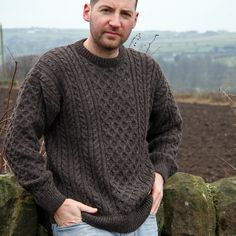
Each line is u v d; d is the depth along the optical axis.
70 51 3.15
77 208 3.02
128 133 3.19
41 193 2.99
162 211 3.69
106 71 3.18
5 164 3.95
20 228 3.30
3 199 3.27
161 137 3.56
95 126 3.10
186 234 3.71
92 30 3.12
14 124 3.02
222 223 3.83
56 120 3.15
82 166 3.11
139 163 3.25
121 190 3.12
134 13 3.18
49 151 3.16
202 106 22.39
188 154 11.42
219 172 9.62
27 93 3.03
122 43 3.18
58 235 3.12
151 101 3.42
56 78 3.06
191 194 3.72
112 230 3.10
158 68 3.45
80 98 3.09
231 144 12.91
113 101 3.16
